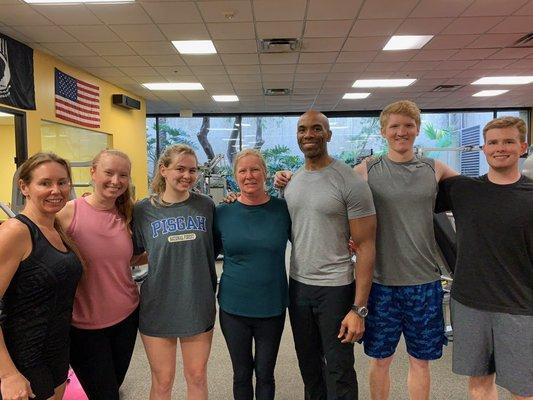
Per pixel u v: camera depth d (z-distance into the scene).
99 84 6.92
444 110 10.54
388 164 1.86
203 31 4.72
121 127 7.77
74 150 6.61
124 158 1.70
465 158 10.16
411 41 5.17
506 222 1.58
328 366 1.79
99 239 1.64
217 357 2.96
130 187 1.75
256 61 5.96
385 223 1.82
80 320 1.63
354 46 5.33
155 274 1.71
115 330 1.71
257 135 10.78
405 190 1.79
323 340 1.79
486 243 1.63
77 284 1.54
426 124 10.64
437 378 2.59
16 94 4.83
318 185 1.75
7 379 1.32
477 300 1.66
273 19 4.41
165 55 5.60
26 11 4.09
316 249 1.75
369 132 10.57
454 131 10.62
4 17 4.22
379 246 1.84
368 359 2.89
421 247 1.81
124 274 1.72
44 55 5.42
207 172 6.89
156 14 4.21
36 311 1.40
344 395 1.78
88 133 6.95
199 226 1.76
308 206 1.75
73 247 1.54
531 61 6.09
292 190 1.83
